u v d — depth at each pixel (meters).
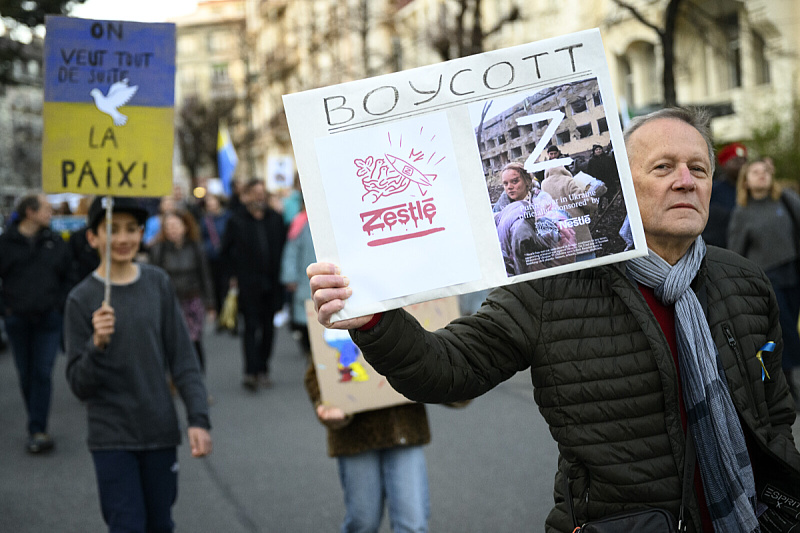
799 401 7.21
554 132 2.05
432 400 2.23
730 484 2.12
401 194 2.05
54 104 4.30
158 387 3.83
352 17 31.41
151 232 13.23
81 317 3.86
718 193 8.30
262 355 9.71
